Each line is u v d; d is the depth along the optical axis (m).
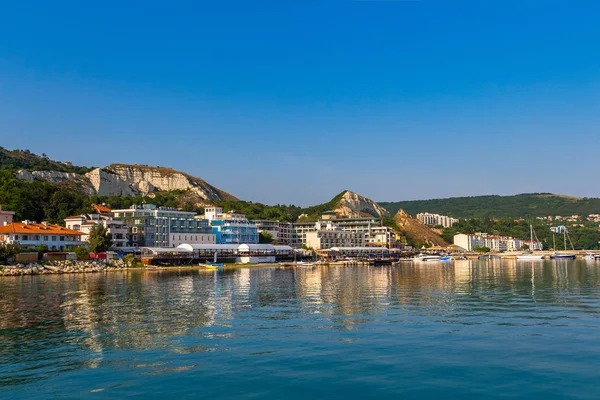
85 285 100.44
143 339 44.34
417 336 44.00
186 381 32.34
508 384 31.09
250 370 34.34
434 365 35.03
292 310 60.47
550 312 57.25
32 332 48.22
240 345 41.34
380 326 48.78
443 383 31.39
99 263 162.75
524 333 44.97
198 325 50.56
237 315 56.78
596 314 55.47
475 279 116.31
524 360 36.06
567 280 110.75
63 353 39.81
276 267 197.12
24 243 164.88
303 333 45.69
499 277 124.12
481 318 53.19
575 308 60.38
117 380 32.84
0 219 188.38
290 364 35.59
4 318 56.66
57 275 136.88
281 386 31.16
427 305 64.31
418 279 117.19
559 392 29.69
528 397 29.02
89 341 43.91
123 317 56.41
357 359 36.66
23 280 116.00
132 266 172.12
